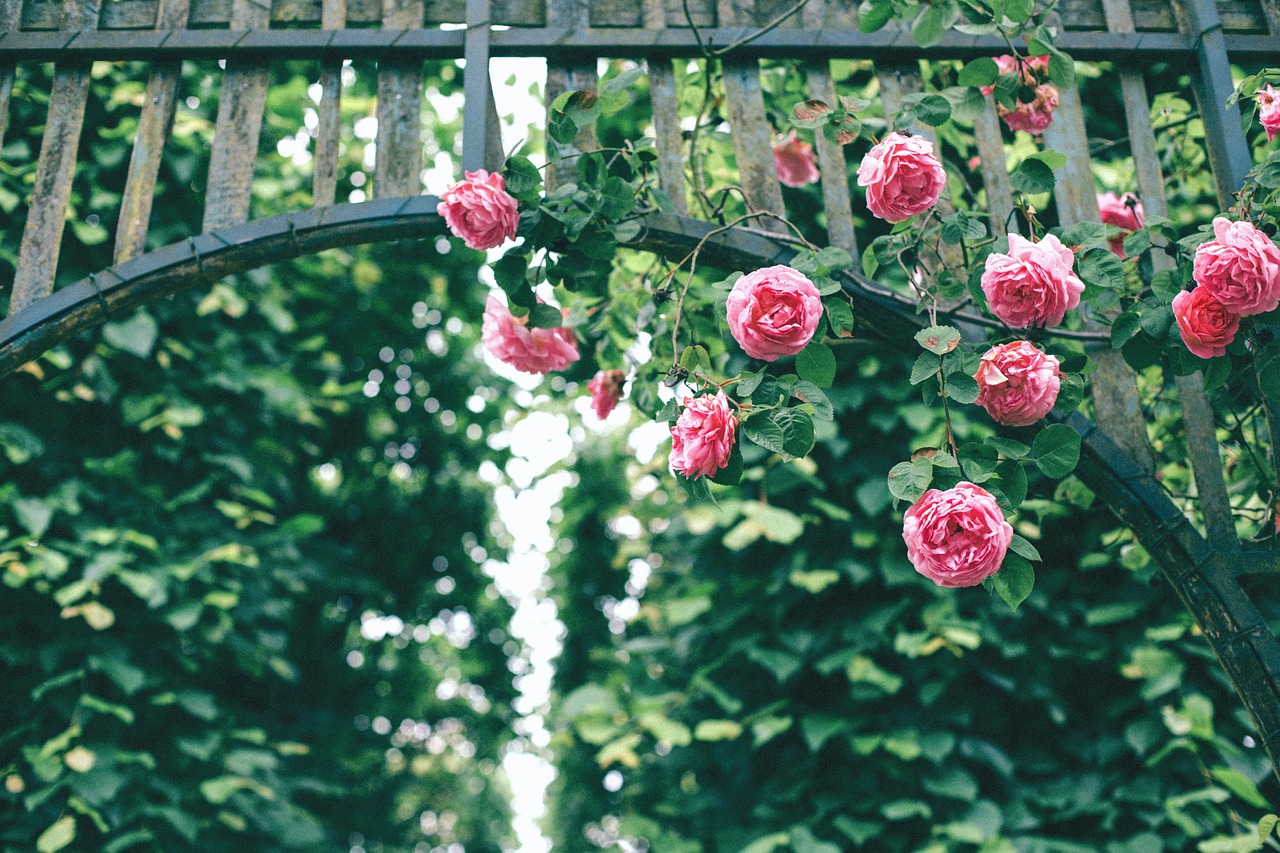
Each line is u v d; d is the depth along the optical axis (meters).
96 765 3.24
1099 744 2.95
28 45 1.90
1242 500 2.26
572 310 2.45
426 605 6.87
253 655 3.99
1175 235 1.71
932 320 1.64
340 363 5.12
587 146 1.92
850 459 3.25
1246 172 1.88
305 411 4.54
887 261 1.74
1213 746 2.85
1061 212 1.92
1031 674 3.01
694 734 3.41
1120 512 1.74
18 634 3.37
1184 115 2.68
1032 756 3.01
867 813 3.04
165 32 1.91
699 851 3.38
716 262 1.84
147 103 1.89
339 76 1.92
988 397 1.53
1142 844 2.75
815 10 1.97
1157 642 2.94
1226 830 2.85
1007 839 2.83
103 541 3.42
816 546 3.29
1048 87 1.91
